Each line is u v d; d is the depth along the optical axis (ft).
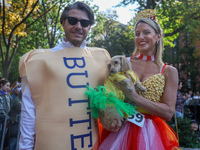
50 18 55.77
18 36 47.75
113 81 7.25
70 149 6.72
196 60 88.69
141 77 8.14
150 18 8.27
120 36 89.97
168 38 45.78
